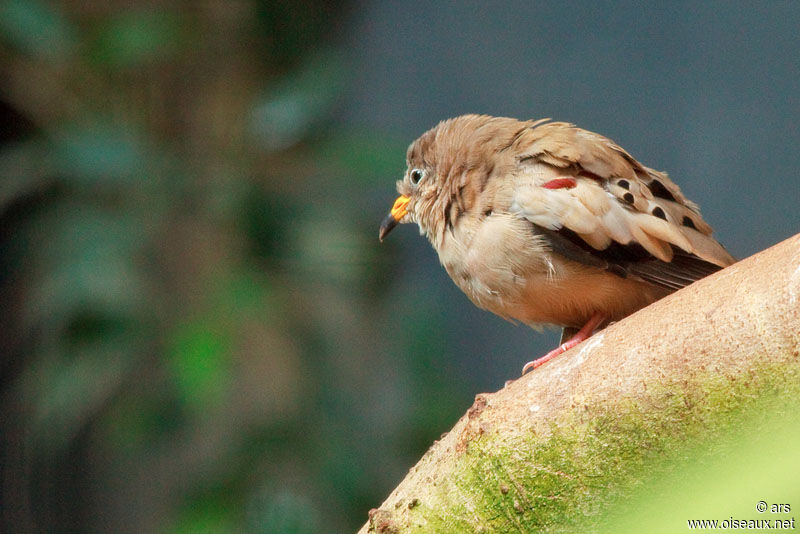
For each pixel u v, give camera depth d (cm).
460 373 1561
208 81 1316
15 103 1299
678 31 1616
